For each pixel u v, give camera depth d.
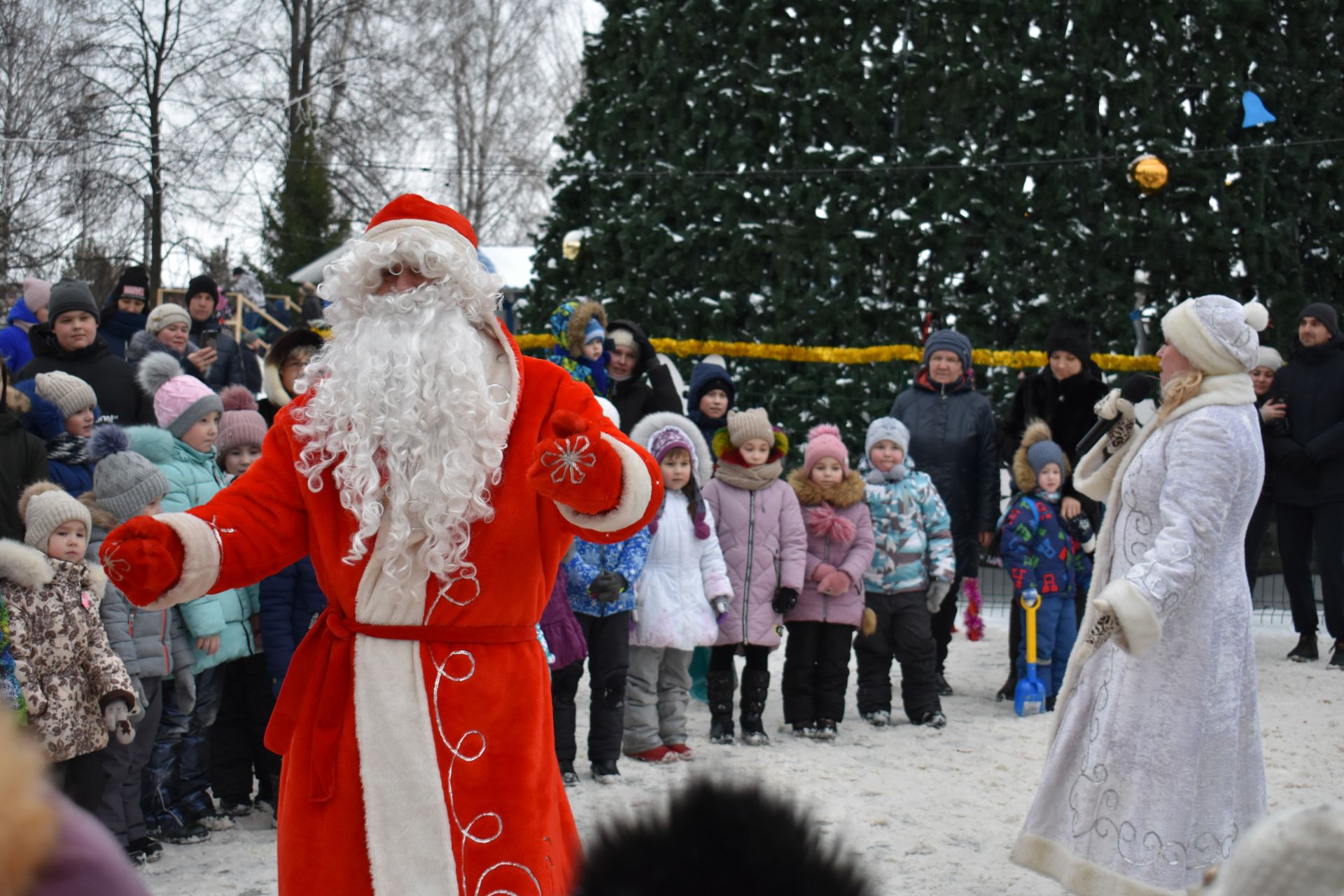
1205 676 3.67
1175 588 3.57
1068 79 10.30
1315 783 5.41
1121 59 10.40
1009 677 7.37
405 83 25.31
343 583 2.81
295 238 22.73
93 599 4.18
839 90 10.56
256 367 9.62
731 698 6.34
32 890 1.09
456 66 28.48
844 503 6.45
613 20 11.23
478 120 29.89
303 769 2.75
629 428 7.75
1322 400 7.93
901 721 6.80
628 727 5.96
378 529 2.79
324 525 2.83
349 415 2.80
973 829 4.87
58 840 1.11
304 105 24.31
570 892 0.96
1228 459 3.69
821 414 10.45
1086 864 3.72
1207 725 3.67
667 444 6.02
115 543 2.61
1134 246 10.45
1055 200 10.34
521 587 2.83
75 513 4.17
